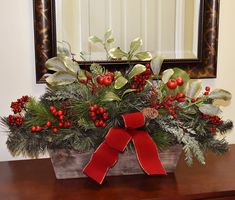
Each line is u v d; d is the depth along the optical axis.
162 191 1.08
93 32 1.37
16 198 1.05
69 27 1.35
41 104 1.14
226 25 1.49
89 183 1.13
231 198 1.08
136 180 1.15
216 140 1.19
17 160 1.35
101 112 1.07
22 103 1.14
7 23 1.34
